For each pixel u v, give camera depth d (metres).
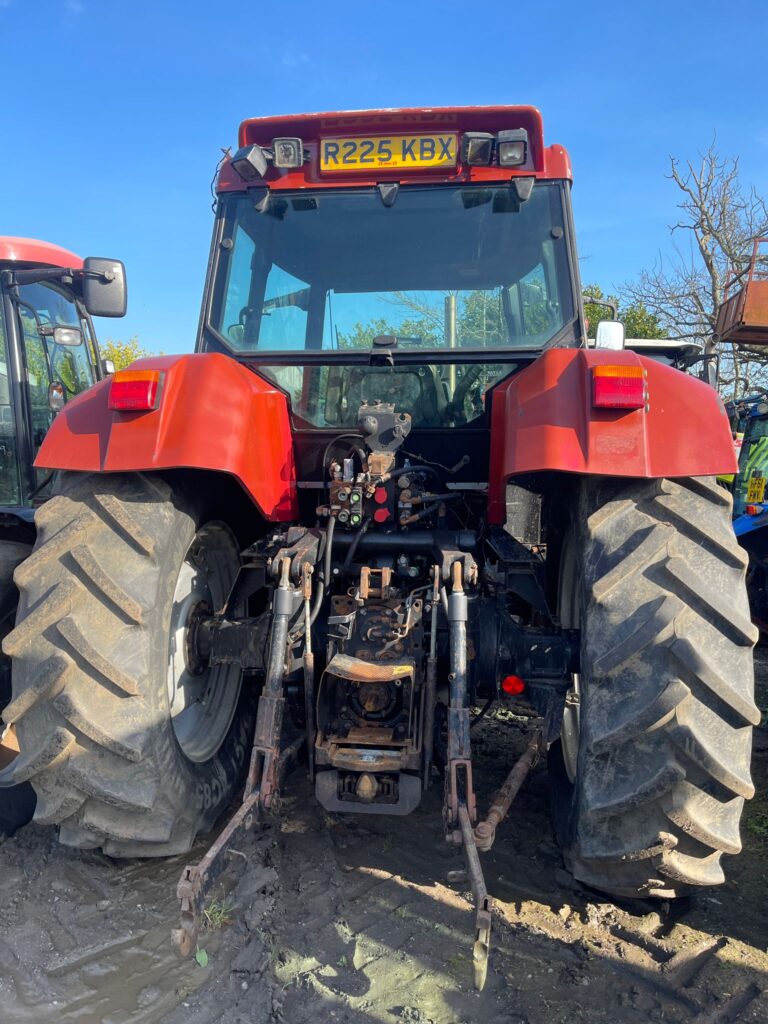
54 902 2.77
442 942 2.56
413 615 2.88
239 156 3.50
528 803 3.50
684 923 2.73
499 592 3.11
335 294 3.58
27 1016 2.26
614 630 2.41
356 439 3.43
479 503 3.58
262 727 2.73
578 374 2.71
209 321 3.64
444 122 3.51
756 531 7.61
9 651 2.53
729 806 2.38
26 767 2.51
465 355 3.44
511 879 2.94
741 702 2.28
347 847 3.12
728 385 22.14
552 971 2.46
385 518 3.12
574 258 3.49
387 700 2.87
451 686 2.69
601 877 2.56
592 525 2.59
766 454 8.62
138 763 2.53
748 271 11.86
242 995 2.32
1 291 4.94
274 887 2.78
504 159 3.40
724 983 2.41
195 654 3.18
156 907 2.73
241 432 2.80
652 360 2.80
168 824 2.65
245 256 3.65
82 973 2.43
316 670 3.09
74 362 5.65
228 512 3.28
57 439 2.79
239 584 3.46
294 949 2.49
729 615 2.36
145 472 2.80
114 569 2.59
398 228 3.56
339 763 2.74
